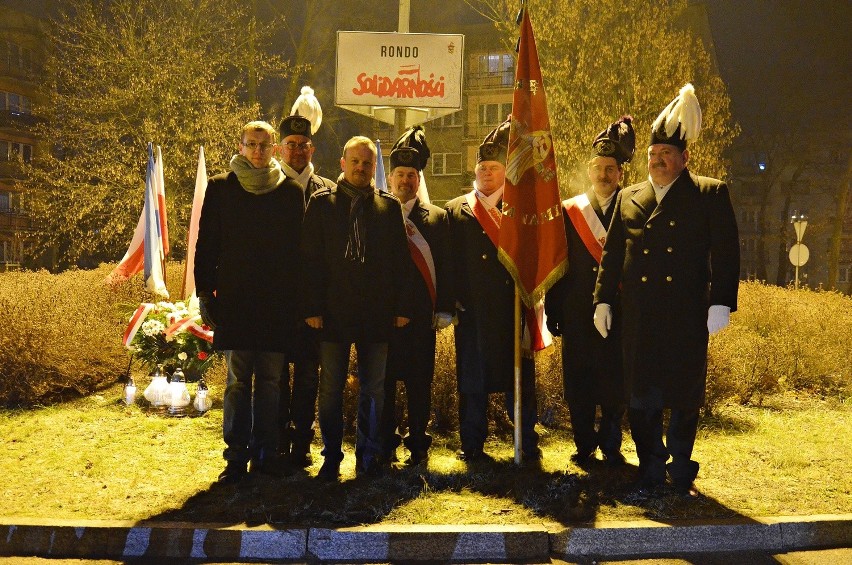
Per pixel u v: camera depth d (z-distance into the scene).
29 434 6.15
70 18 25.34
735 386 7.68
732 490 5.13
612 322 5.53
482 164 5.80
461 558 4.27
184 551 4.23
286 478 5.17
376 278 5.13
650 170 5.14
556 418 7.01
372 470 5.24
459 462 5.70
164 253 9.92
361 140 5.20
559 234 5.51
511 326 5.71
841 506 4.84
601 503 4.82
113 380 8.16
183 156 22.06
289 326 5.08
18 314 7.59
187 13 23.98
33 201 26.31
